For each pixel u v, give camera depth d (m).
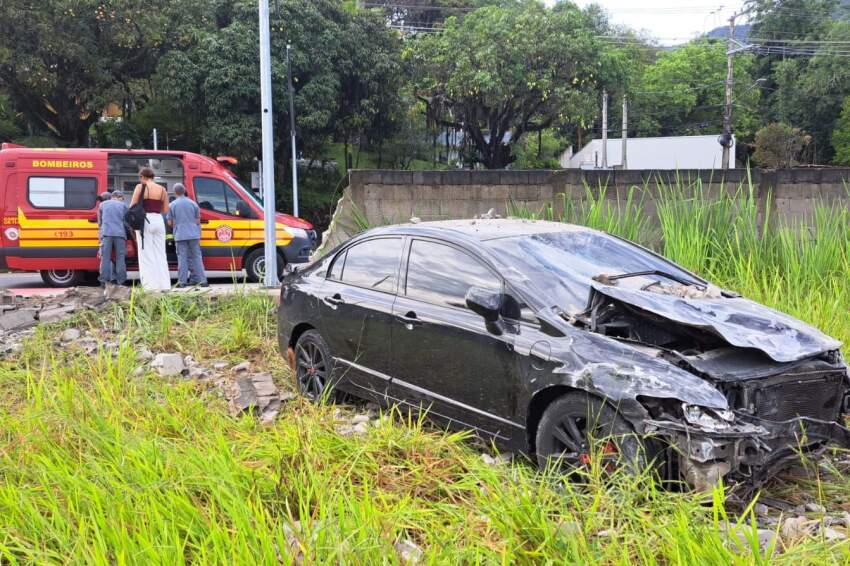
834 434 4.09
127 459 3.85
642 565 2.99
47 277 13.24
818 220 9.38
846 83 57.09
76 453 4.15
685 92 63.81
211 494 3.59
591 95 36.06
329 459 4.08
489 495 3.51
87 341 7.47
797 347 3.89
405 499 3.45
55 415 4.59
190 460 3.82
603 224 9.30
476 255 4.72
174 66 29.73
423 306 4.84
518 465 3.95
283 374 6.61
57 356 6.89
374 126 36.34
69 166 12.54
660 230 10.21
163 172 13.07
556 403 3.95
